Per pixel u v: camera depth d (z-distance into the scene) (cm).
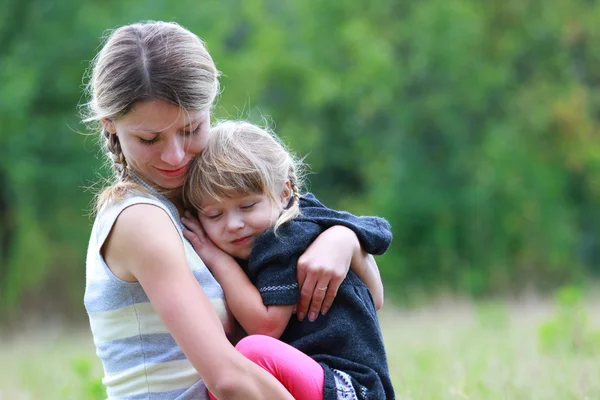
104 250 624
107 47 629
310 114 5216
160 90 605
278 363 620
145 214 612
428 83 4909
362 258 698
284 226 675
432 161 4906
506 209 4828
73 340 2742
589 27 5069
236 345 639
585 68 5272
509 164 4816
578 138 4978
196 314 595
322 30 5181
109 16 4094
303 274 661
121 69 610
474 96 4859
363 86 4966
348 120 5247
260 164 667
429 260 4847
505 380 1063
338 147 5388
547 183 4897
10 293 4100
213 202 664
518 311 2680
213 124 824
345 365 648
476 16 4869
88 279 648
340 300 672
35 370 1673
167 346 630
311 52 5191
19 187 4038
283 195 703
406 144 4900
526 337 1692
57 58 4050
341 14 5141
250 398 588
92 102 647
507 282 4762
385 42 4969
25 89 3872
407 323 2370
